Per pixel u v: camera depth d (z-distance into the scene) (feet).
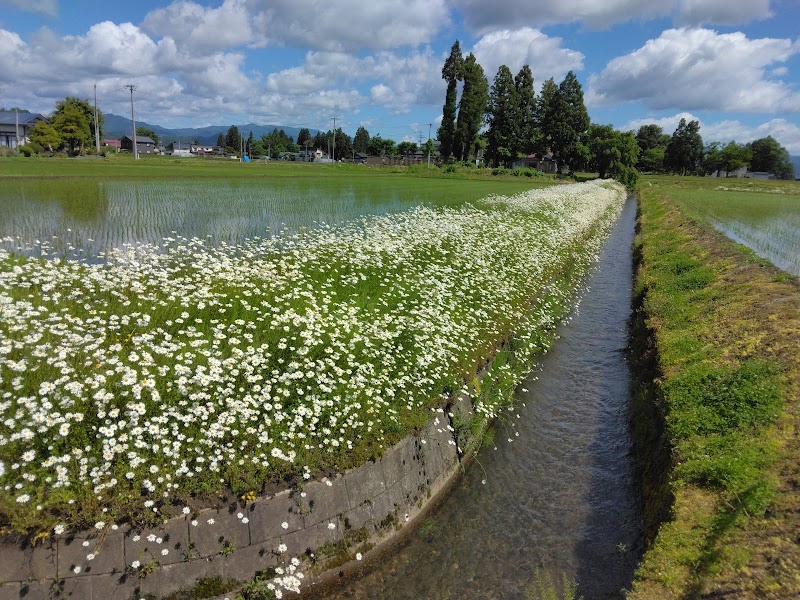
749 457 18.04
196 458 14.98
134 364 17.54
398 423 19.45
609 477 23.27
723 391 22.77
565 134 264.31
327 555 16.16
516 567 17.92
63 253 33.35
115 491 13.84
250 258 32.48
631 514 20.67
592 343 39.52
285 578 14.21
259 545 14.93
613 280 59.62
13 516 12.53
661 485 19.70
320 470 16.67
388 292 29.81
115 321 19.98
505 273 38.83
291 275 27.63
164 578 13.51
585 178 264.72
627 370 34.63
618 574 17.67
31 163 140.36
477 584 17.08
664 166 390.42
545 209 75.15
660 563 15.12
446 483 21.52
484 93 257.34
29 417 14.48
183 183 101.04
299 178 141.38
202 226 48.16
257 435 16.11
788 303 30.45
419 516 19.56
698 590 13.69
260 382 18.67
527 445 25.32
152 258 29.35
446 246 40.37
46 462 13.08
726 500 16.67
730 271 42.32
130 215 53.36
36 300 20.99
